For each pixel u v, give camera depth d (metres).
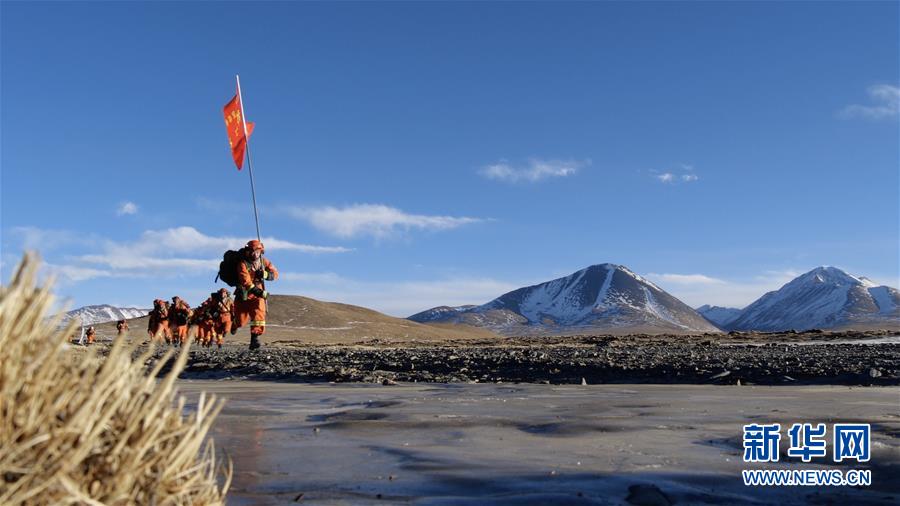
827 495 3.51
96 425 1.82
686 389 9.08
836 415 6.13
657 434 5.29
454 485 3.71
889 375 10.23
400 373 12.16
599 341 36.97
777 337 37.47
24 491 1.66
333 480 3.84
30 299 1.84
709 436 5.18
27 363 1.76
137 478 1.93
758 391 8.65
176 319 29.48
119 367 1.96
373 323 104.94
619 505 3.31
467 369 12.65
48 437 1.69
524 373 11.76
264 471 4.09
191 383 11.30
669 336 41.75
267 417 6.52
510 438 5.20
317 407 7.37
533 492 3.54
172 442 2.09
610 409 6.83
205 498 2.15
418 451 4.68
